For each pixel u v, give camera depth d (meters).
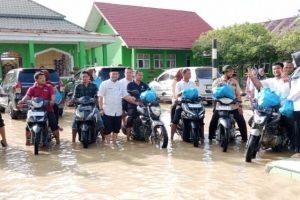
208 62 29.31
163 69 27.44
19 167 5.71
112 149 6.95
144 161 5.95
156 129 7.06
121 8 29.06
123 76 12.18
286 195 4.23
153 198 4.21
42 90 7.07
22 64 21.06
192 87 7.62
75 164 5.83
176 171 5.30
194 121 7.07
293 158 5.50
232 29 23.94
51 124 7.20
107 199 4.22
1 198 4.31
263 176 4.98
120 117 7.59
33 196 4.36
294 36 19.12
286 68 6.44
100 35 20.61
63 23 22.12
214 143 7.35
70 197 4.30
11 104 11.30
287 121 5.98
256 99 6.36
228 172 5.21
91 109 7.14
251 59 23.56
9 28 19.23
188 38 29.09
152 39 27.02
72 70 21.77
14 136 8.49
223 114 6.65
